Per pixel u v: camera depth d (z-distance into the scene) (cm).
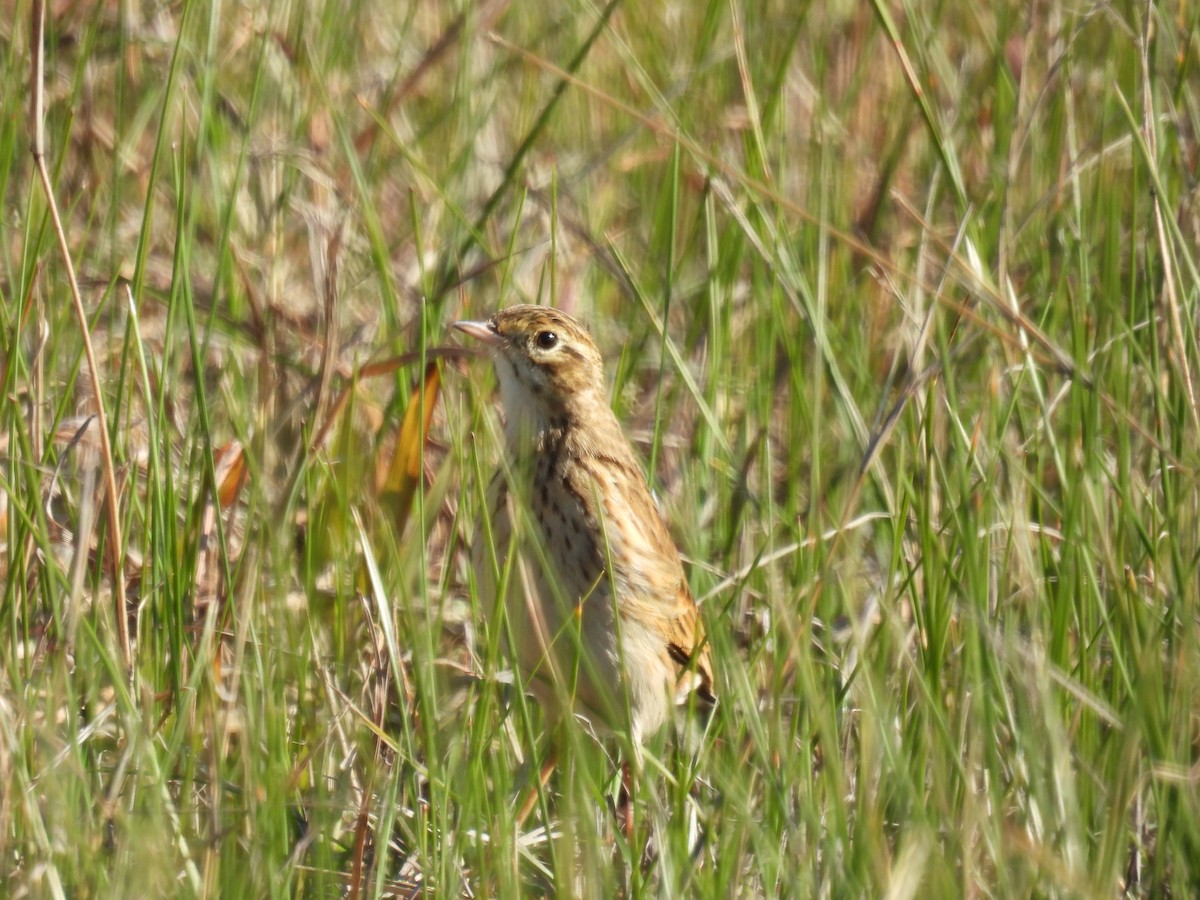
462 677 1073
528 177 1482
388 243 1413
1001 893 775
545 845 973
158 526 1018
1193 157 1319
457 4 1656
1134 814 902
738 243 1337
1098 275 1283
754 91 1555
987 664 923
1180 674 855
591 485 1030
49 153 1381
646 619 1070
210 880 815
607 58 1667
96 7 1303
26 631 968
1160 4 1258
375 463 1128
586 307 1409
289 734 973
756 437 1249
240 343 1230
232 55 1512
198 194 1310
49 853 789
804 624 872
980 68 1573
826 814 855
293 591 1091
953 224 1477
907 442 1145
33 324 1200
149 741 854
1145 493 1055
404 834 985
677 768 987
